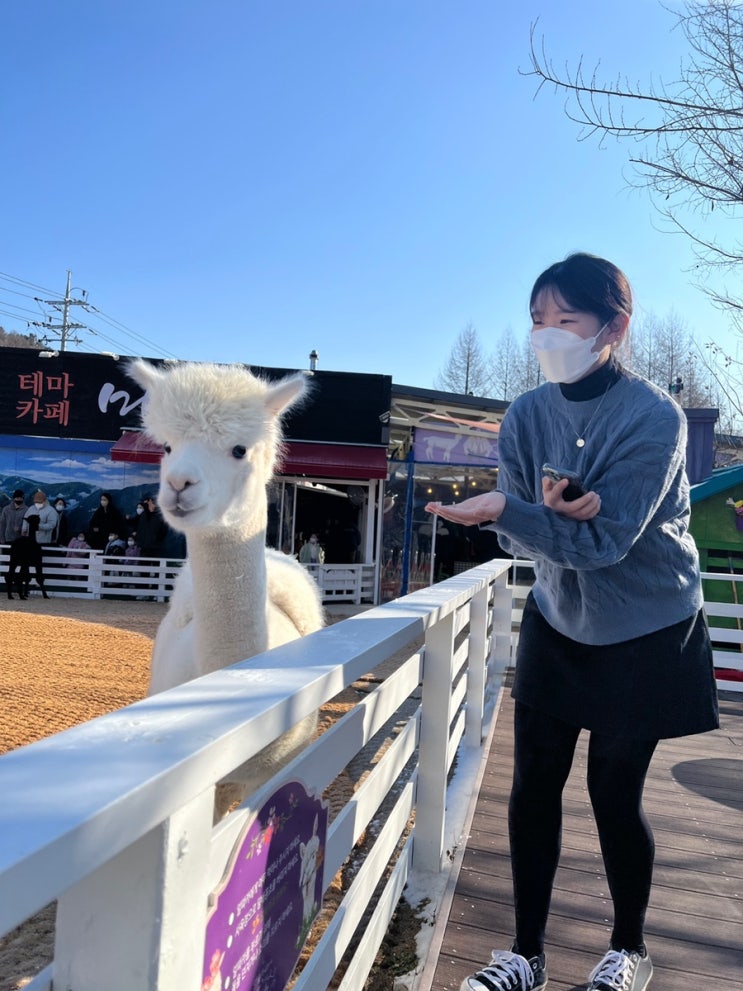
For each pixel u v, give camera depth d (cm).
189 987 96
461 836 358
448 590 322
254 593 274
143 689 701
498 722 576
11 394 1719
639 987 225
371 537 1752
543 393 241
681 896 318
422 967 258
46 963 280
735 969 268
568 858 347
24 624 1121
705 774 483
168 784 86
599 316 210
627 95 563
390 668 893
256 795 123
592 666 221
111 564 1658
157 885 88
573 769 475
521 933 235
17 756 87
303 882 151
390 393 1716
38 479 1717
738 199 592
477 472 1805
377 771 231
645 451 195
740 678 832
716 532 1037
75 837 70
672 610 216
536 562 242
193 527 258
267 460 296
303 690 130
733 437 1288
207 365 303
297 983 162
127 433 1673
